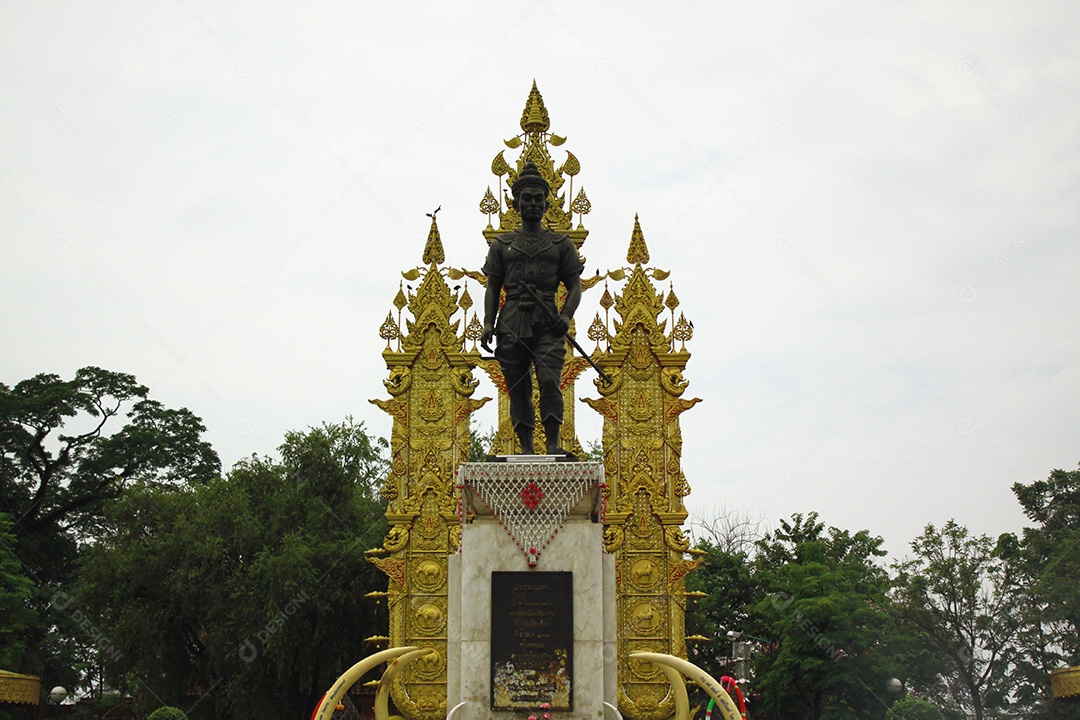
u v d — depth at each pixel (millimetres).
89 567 38250
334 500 39312
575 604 16344
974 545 37969
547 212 22266
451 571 18703
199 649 37531
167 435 50156
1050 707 33000
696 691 39156
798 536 43000
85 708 43562
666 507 20906
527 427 17625
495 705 16031
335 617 35562
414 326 22109
